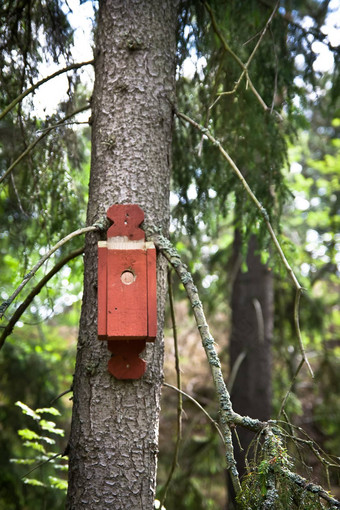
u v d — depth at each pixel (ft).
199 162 11.80
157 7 8.87
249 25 11.14
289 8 11.88
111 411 7.41
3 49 10.46
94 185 8.25
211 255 20.79
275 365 22.70
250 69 11.09
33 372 18.83
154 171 8.29
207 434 22.36
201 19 10.68
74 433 7.52
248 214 12.09
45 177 11.55
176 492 20.56
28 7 10.19
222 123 11.32
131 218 7.70
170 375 24.86
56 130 11.12
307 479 6.68
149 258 7.42
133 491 7.23
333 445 23.43
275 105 11.62
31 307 18.02
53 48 10.73
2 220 13.80
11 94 10.90
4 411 18.45
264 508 6.15
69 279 13.19
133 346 7.52
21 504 17.43
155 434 7.61
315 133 24.31
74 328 25.85
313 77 12.28
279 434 6.76
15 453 18.31
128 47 8.56
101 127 8.39
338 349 26.86
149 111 8.45
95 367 7.54
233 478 6.53
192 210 12.46
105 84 8.53
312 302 20.99
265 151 11.60
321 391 25.45
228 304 20.85
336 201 26.00
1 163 12.67
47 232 11.82
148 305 7.23
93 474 7.25
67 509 7.36
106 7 8.81
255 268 18.86
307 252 22.90
